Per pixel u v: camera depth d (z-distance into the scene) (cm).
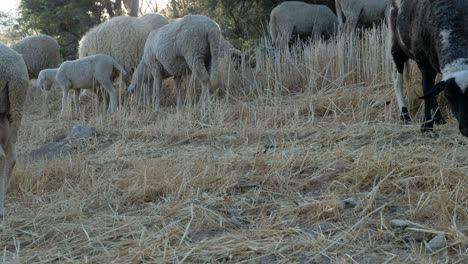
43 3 1764
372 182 519
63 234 466
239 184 549
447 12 620
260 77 1063
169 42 984
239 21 1585
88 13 1817
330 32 1360
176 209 495
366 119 766
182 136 802
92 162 703
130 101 1130
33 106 1337
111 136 870
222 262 397
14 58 513
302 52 1091
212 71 970
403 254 388
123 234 457
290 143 689
